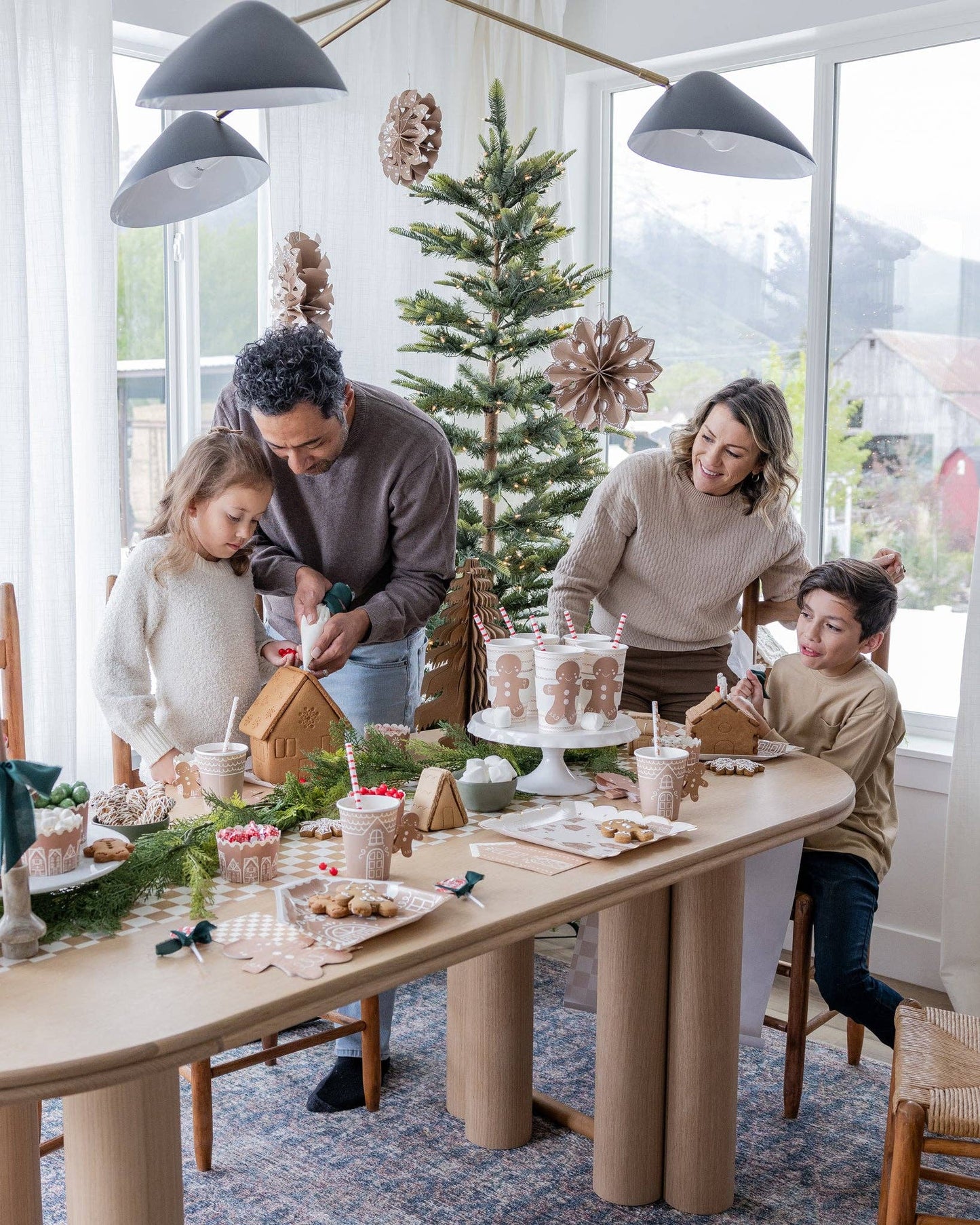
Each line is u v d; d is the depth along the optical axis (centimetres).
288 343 190
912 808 296
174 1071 128
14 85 246
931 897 294
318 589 215
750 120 180
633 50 341
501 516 307
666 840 157
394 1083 240
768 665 277
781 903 216
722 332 347
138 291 310
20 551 254
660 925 195
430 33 334
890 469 316
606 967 198
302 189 312
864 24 303
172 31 288
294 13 302
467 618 206
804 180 325
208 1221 194
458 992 224
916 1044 171
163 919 129
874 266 314
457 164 346
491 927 128
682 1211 200
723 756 201
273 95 177
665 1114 202
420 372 343
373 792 153
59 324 259
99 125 265
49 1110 218
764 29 314
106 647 191
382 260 332
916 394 310
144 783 209
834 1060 256
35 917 121
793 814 170
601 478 305
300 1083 240
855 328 319
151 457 319
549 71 345
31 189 258
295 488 230
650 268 362
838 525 328
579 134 366
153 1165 126
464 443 292
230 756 169
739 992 199
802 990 226
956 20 293
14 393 251
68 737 265
